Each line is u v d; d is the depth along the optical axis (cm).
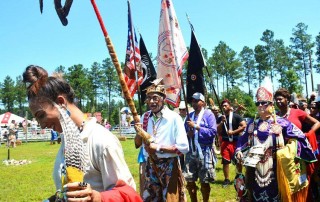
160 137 445
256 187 445
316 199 540
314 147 538
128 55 542
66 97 198
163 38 584
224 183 825
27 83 205
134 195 191
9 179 1070
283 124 451
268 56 8369
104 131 202
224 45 8644
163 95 456
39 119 195
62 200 169
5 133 2858
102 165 195
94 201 170
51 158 1647
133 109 414
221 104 852
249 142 462
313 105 684
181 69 583
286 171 431
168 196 428
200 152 604
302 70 8150
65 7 242
